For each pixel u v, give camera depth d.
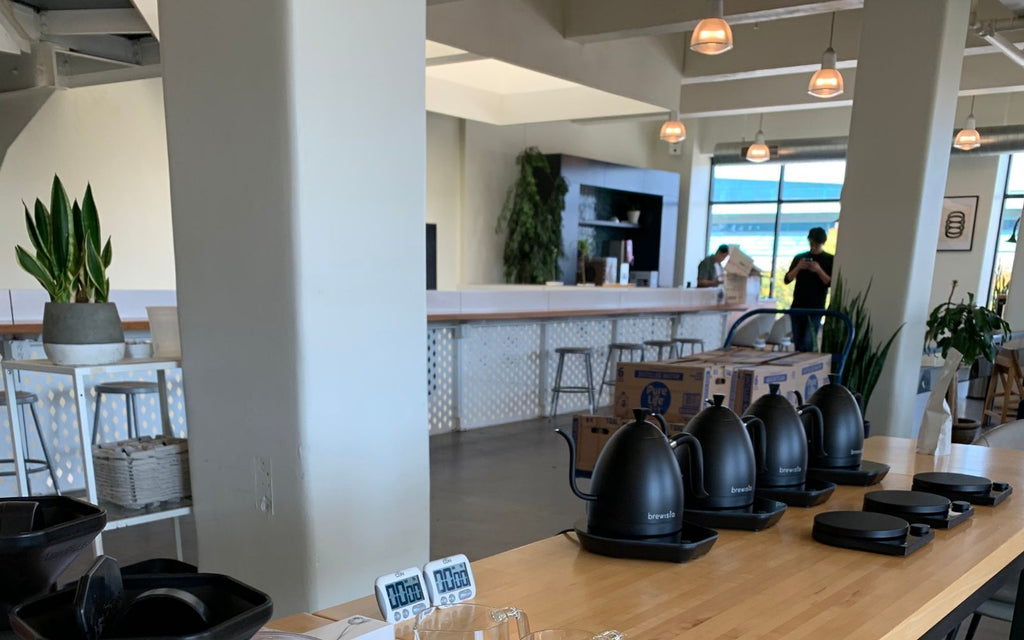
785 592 1.03
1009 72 6.97
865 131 4.01
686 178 12.07
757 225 12.10
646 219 11.74
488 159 9.41
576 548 1.22
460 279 9.27
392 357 1.99
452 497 4.31
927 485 1.51
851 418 1.64
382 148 1.91
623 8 5.89
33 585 0.66
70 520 0.71
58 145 6.00
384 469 2.01
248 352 1.89
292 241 1.76
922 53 3.79
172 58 1.91
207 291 1.96
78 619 0.55
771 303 10.12
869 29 3.96
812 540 1.25
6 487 3.83
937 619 1.02
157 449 2.26
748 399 2.49
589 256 10.48
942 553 1.19
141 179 6.64
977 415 7.23
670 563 1.14
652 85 7.21
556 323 7.02
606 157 11.39
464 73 8.00
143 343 2.44
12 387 2.49
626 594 1.02
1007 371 6.28
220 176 1.87
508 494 4.38
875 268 4.02
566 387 6.82
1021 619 1.66
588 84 6.50
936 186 3.94
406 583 0.94
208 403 2.01
